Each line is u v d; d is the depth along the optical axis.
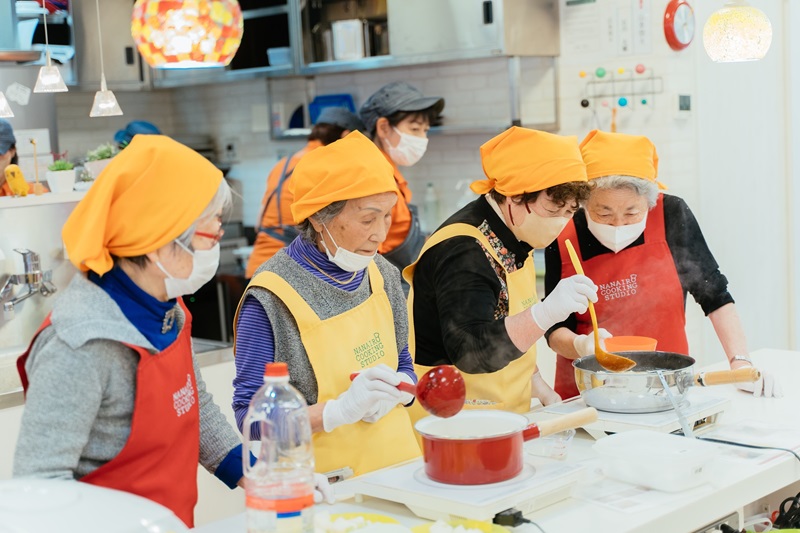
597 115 4.61
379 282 2.24
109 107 4.06
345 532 1.60
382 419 2.15
